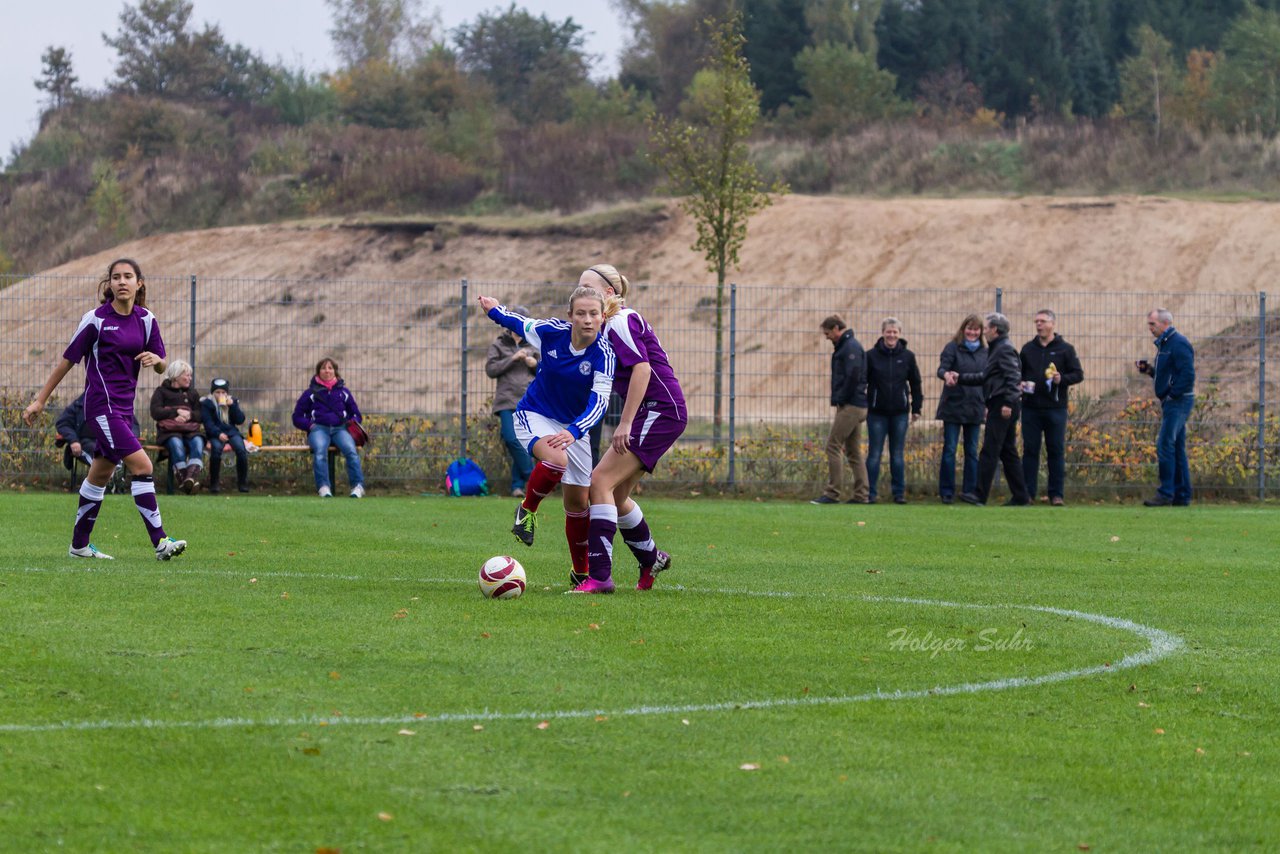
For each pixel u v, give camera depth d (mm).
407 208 113875
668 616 16875
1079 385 45844
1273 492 43562
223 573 20453
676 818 9156
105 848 8445
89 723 11180
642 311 79812
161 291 99312
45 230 122812
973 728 11656
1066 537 29094
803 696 12656
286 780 9797
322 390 39562
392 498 38781
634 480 19266
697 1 175125
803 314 74500
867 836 8906
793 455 42812
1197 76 136250
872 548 26250
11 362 46688
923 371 63438
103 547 24281
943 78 155125
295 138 132000
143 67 196250
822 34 153000
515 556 23766
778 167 111812
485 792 9609
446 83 169250
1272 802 9852
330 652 14133
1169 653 15078
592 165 119062
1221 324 65938
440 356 44531
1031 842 8906
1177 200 93312
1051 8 164875
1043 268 89812
